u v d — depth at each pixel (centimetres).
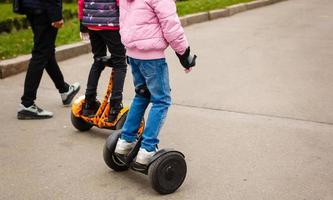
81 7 493
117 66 479
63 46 848
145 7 361
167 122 535
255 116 552
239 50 891
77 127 507
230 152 457
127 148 392
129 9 372
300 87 659
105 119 484
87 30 500
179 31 354
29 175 411
